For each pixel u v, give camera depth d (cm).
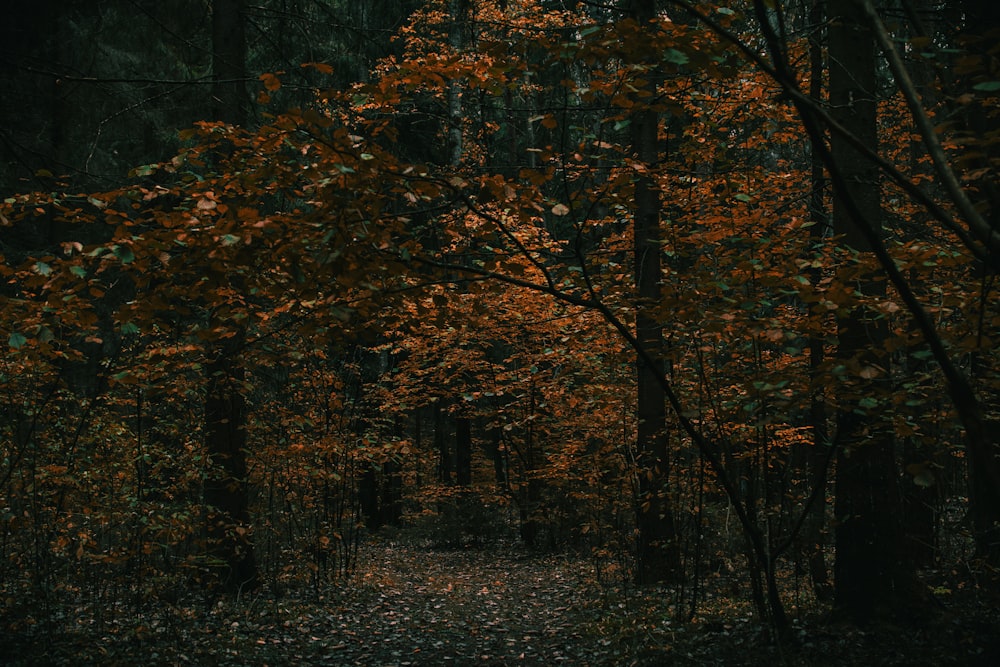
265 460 958
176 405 929
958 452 782
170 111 1292
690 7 285
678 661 594
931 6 764
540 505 1670
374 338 453
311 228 404
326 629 802
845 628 618
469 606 988
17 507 684
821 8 838
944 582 710
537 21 1484
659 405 968
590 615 850
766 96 802
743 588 913
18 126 1117
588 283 470
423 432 3183
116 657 612
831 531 1078
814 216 861
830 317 575
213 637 713
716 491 883
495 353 1747
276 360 660
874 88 642
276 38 1259
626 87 428
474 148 1806
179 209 423
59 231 1069
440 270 473
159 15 1241
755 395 475
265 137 419
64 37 1151
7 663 571
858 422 523
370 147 412
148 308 430
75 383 1015
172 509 730
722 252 562
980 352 477
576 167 675
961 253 453
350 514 1153
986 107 443
